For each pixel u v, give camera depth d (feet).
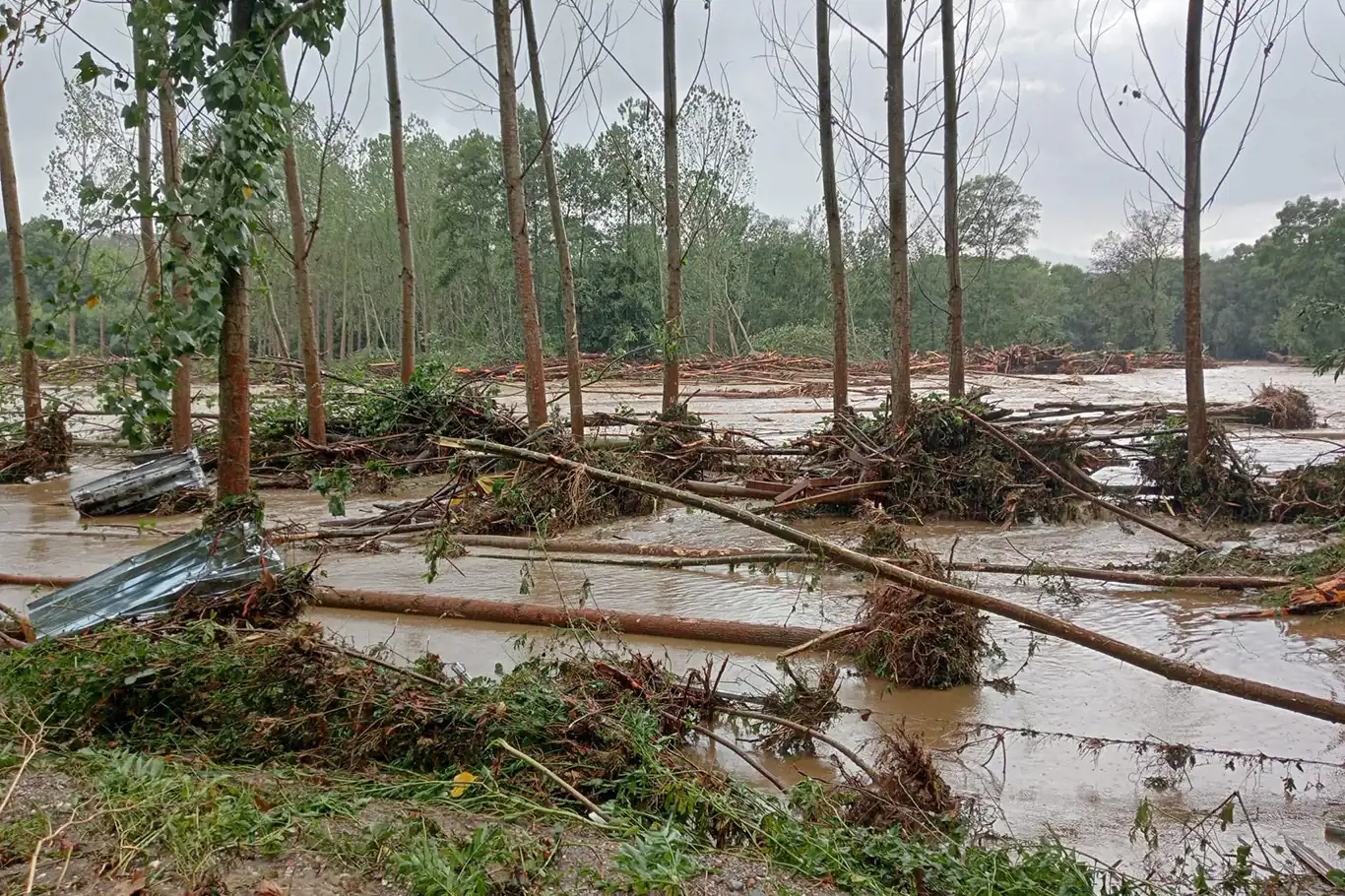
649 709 17.28
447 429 50.39
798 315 211.20
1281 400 64.54
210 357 25.04
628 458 44.80
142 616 20.47
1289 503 37.14
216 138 23.24
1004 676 21.31
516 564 32.99
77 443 63.67
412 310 60.85
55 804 12.48
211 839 11.41
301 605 21.30
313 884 10.89
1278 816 15.02
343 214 160.66
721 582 30.09
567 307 50.08
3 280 119.03
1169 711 19.16
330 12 24.73
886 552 30.14
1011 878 12.12
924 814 14.42
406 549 35.35
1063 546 34.09
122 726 16.80
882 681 21.20
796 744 17.87
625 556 33.53
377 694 16.35
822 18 49.14
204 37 22.98
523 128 157.38
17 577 30.35
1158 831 14.58
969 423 41.14
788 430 70.28
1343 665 21.34
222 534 22.50
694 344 188.75
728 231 171.83
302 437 52.70
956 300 48.75
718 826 13.66
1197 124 37.58
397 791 14.21
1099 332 245.65
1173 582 27.58
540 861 11.78
